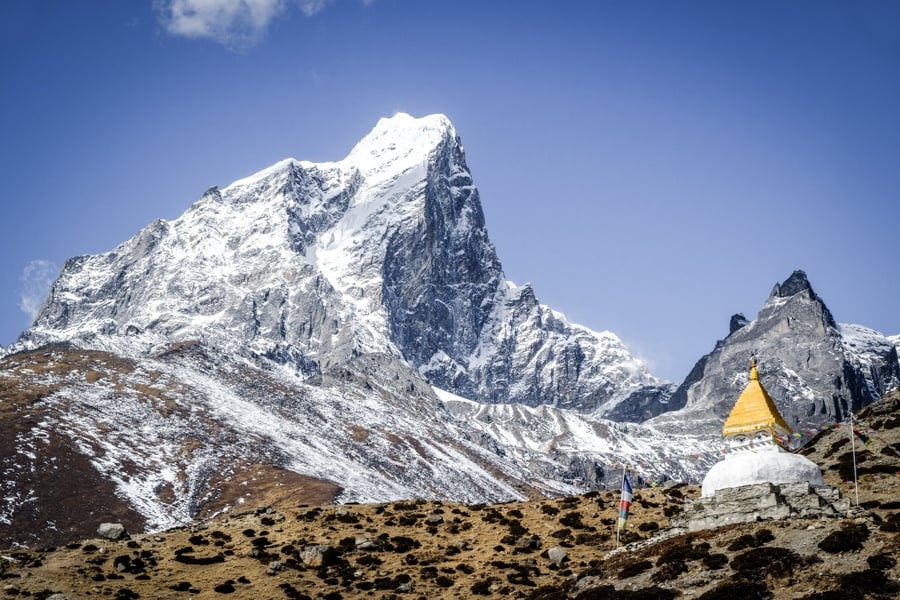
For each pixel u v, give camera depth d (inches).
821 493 2783.0
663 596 2503.7
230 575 3326.8
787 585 2378.2
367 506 4168.3
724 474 2886.3
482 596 3011.8
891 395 4505.4
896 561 2326.5
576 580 2874.0
